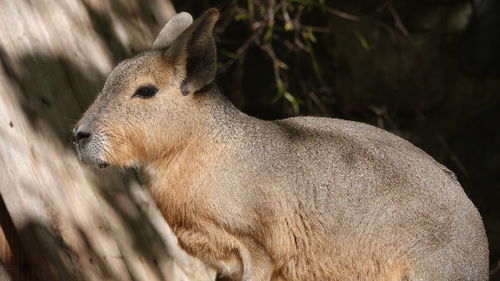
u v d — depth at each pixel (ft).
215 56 32.22
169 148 33.09
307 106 62.75
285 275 34.06
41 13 38.11
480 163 61.57
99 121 32.32
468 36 62.13
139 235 36.76
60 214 33.24
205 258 34.04
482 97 62.18
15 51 35.68
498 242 60.13
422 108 62.34
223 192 32.96
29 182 32.53
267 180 33.22
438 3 62.23
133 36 42.39
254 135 33.65
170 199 33.58
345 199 33.32
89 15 40.68
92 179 35.91
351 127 35.24
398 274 33.24
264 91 62.69
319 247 33.47
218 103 33.50
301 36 61.87
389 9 61.57
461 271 33.35
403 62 61.82
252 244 33.30
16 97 34.22
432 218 33.22
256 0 58.18
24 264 32.53
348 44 61.52
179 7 62.18
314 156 33.73
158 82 32.60
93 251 33.94
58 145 34.96
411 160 34.06
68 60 37.99
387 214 33.19
